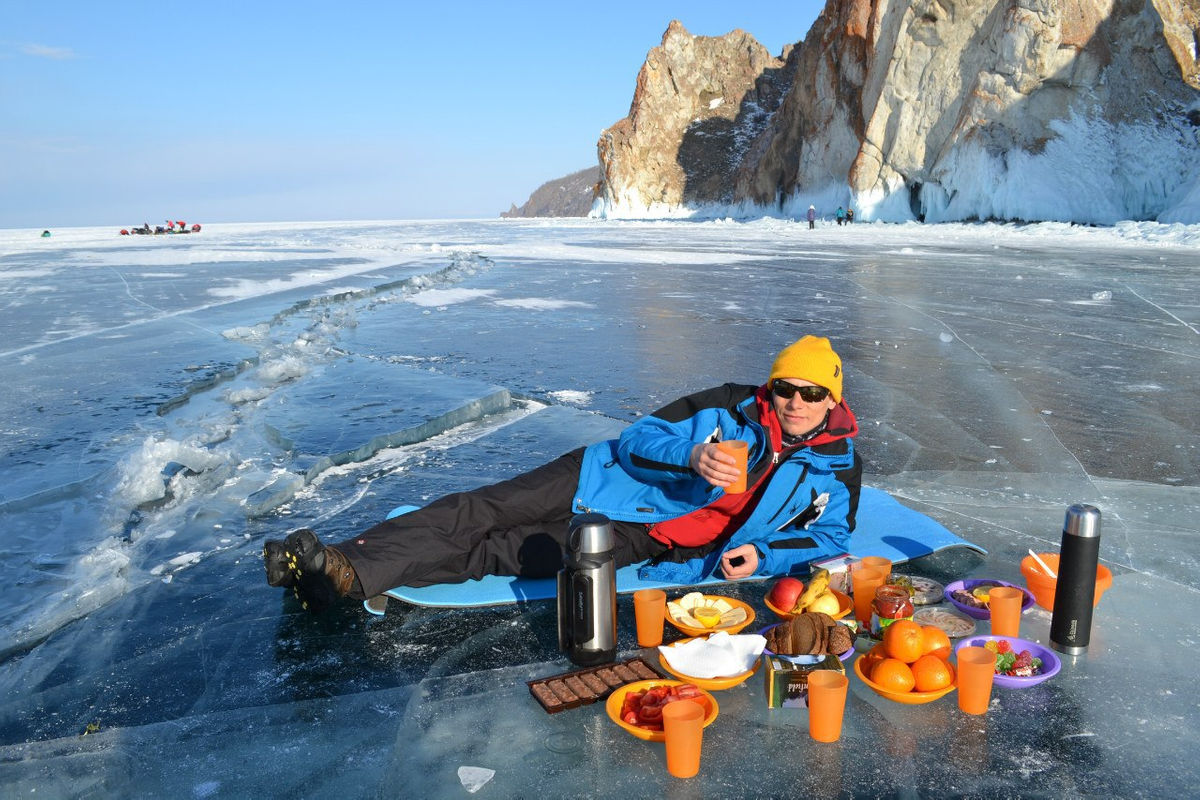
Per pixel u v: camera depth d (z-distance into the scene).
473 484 4.05
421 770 1.89
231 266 18.27
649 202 80.50
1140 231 26.69
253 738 2.03
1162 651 2.41
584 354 7.71
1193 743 1.96
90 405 5.56
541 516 2.95
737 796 1.77
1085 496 3.88
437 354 7.77
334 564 2.56
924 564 3.11
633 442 2.87
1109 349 7.92
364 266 17.97
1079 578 2.33
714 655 2.31
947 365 7.12
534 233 40.97
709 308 10.95
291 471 4.12
